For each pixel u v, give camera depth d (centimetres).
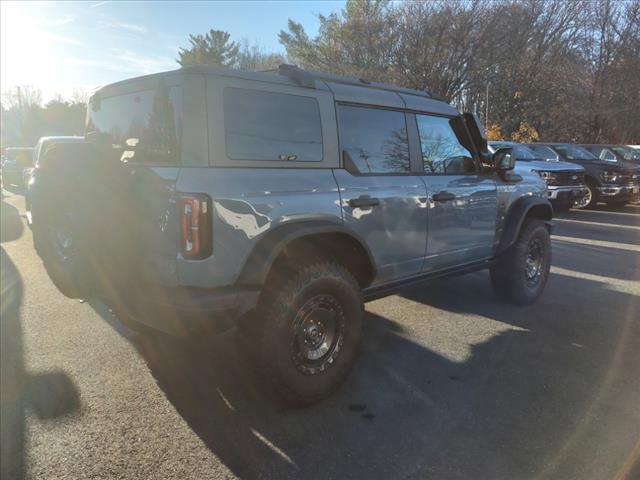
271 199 298
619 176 1381
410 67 2616
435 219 417
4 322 469
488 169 492
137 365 382
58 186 309
